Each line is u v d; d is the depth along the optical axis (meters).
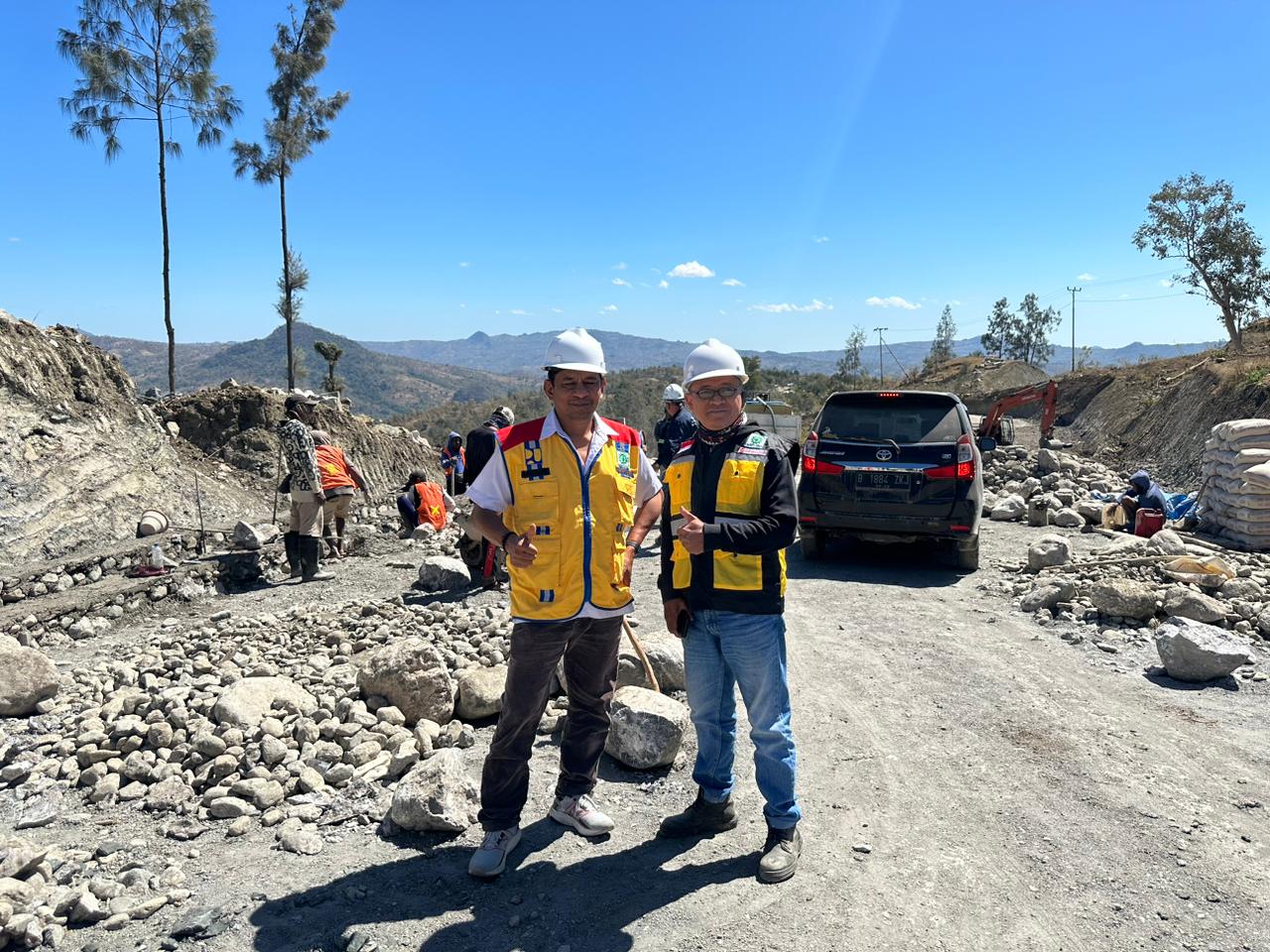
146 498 10.96
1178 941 2.71
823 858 3.28
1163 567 7.36
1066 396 34.00
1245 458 9.26
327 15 29.81
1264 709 4.71
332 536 10.59
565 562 3.14
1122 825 3.47
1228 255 28.48
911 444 8.34
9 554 8.63
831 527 8.66
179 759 4.13
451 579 8.39
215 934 2.80
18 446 9.59
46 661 4.98
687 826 3.45
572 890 3.09
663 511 3.37
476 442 6.74
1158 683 5.17
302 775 3.89
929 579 8.24
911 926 2.82
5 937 2.73
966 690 5.12
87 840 3.49
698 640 3.30
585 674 3.40
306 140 29.97
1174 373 27.17
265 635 6.56
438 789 3.51
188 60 24.80
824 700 5.04
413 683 4.58
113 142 24.56
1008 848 3.31
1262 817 3.51
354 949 2.71
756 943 2.75
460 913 2.94
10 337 10.55
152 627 7.28
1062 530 11.15
